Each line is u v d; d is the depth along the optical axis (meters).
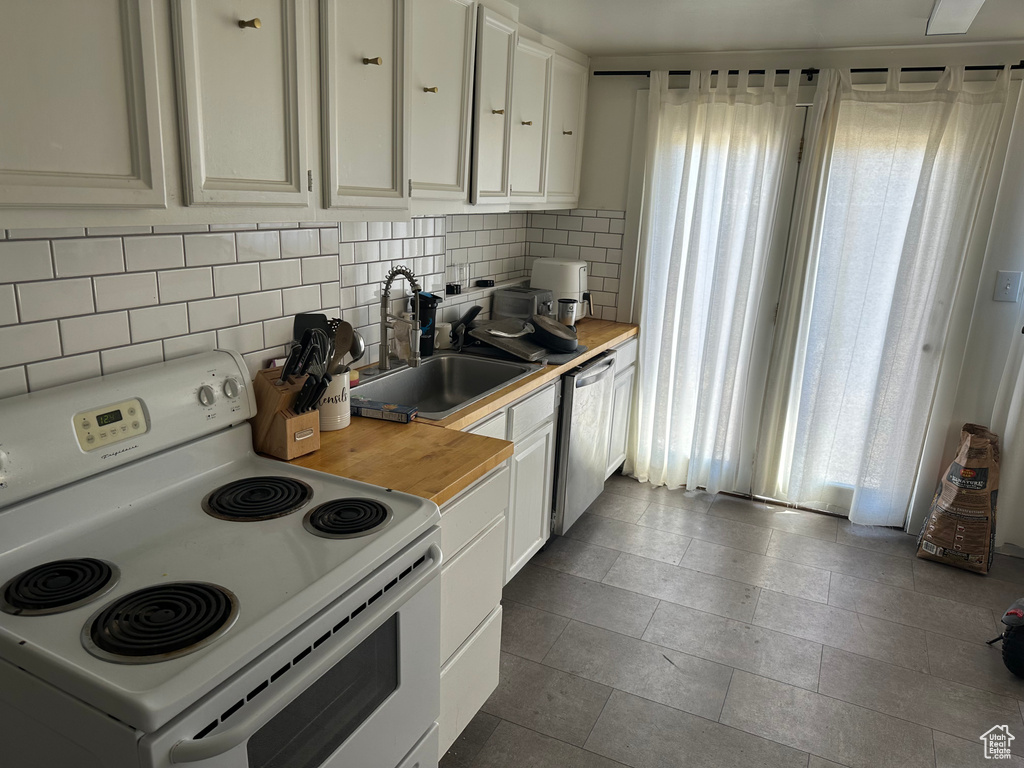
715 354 3.62
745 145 3.37
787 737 2.12
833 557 3.23
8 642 1.04
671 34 3.07
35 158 1.07
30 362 1.41
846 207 3.28
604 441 3.44
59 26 1.07
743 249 3.44
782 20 2.76
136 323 1.61
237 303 1.87
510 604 2.75
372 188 1.89
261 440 1.82
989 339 3.22
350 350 2.06
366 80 1.79
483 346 3.08
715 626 2.66
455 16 2.28
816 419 3.52
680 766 2.00
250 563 1.28
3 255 1.34
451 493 1.67
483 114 2.56
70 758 1.02
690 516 3.58
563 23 2.93
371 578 1.31
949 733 2.16
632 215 3.77
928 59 3.12
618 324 3.81
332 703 1.25
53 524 1.34
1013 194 3.05
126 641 1.03
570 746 2.05
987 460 3.10
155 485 1.54
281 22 1.49
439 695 1.66
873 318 3.38
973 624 2.74
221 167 1.40
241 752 1.02
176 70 1.27
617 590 2.88
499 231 3.71
